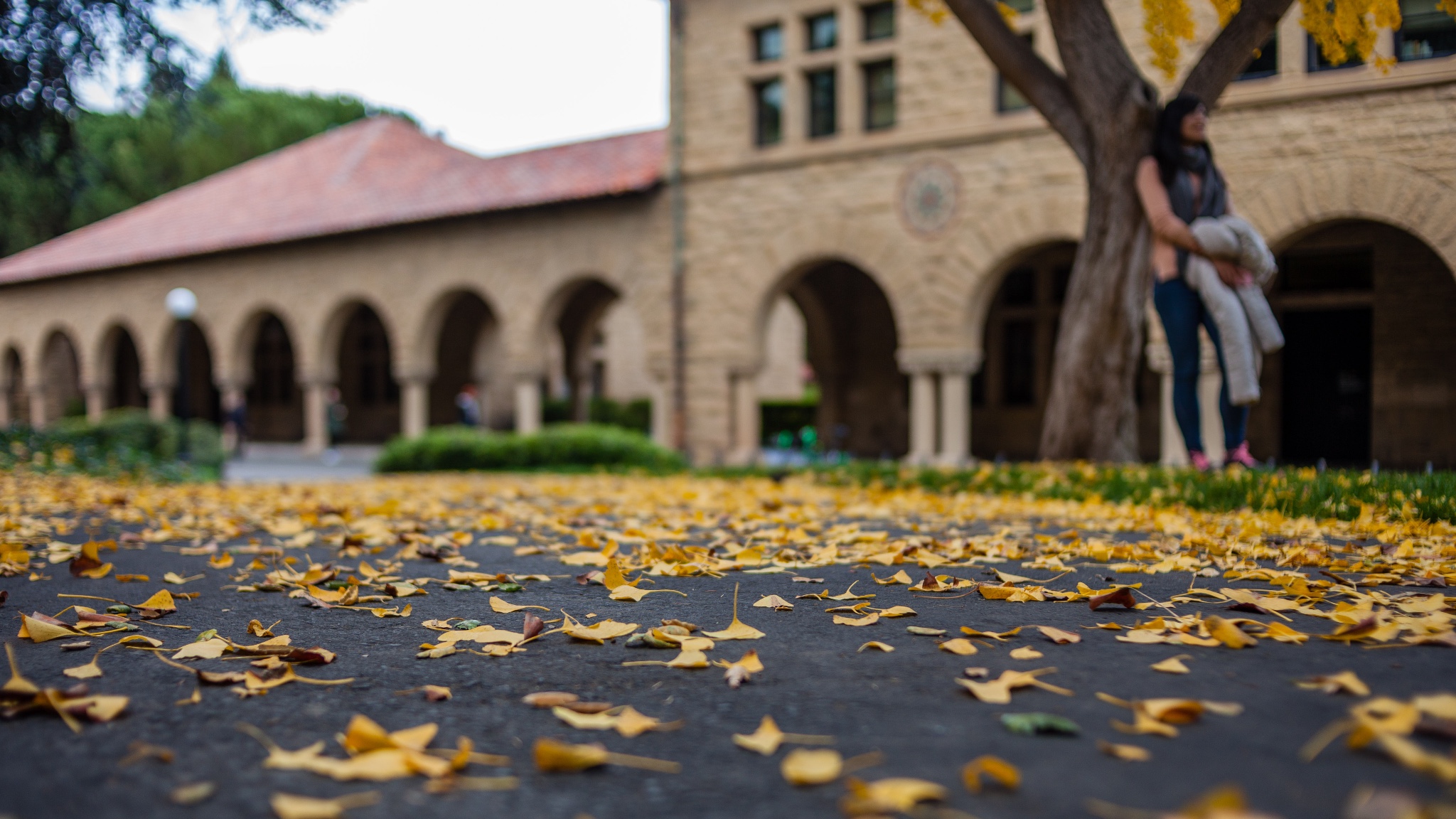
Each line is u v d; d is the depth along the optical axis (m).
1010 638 2.73
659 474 12.16
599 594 3.61
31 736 2.00
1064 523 5.60
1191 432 7.42
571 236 18.03
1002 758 1.75
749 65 15.89
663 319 16.92
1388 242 13.70
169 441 14.54
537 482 10.75
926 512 6.41
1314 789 1.54
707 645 2.64
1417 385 13.48
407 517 6.63
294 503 7.68
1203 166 7.50
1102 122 8.05
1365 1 6.57
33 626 2.89
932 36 14.10
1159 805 1.51
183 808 1.63
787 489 8.54
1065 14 8.06
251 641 2.90
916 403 14.46
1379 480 5.97
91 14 10.84
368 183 23.59
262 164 28.61
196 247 23.56
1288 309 14.98
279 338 30.11
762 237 15.79
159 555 4.97
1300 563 3.93
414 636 2.95
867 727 1.96
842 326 20.75
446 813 1.58
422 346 20.36
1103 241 8.18
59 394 33.38
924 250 14.23
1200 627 2.76
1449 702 1.83
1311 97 11.29
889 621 3.02
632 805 1.61
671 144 16.69
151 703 2.24
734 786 1.68
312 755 1.85
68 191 13.51
